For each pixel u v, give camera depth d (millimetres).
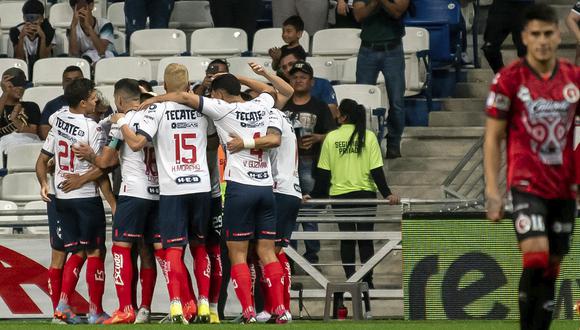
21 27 49094
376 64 41625
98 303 30016
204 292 28453
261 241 28203
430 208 35594
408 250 30953
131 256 29172
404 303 30891
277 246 29391
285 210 29266
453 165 41906
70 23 49844
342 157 34906
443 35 46281
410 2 41531
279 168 29219
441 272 30812
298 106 35594
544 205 19078
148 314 29422
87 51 47719
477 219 30781
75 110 29547
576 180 19438
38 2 48312
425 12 46844
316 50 45906
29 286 33062
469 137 43031
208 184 28109
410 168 41906
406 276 30938
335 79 44562
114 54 48188
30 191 39594
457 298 30734
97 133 29500
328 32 45969
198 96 27781
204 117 28156
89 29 47500
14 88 41312
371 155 34781
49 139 29766
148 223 28891
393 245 33312
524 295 19422
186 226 28000
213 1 48094
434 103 45688
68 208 29516
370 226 34375
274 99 29641
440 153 42719
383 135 42438
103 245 29984
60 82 45688
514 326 26656
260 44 46719
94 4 51000
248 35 48406
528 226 18906
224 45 46938
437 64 46594
